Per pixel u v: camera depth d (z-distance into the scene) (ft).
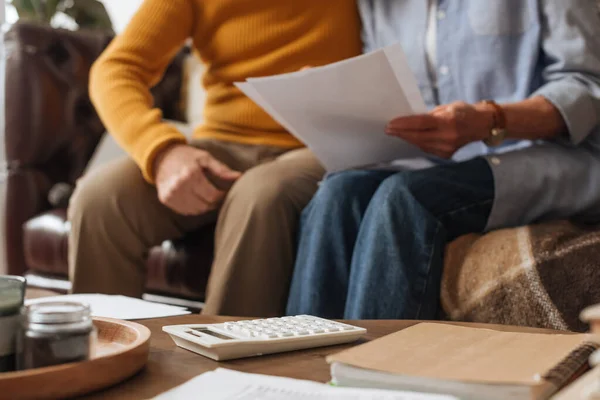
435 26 4.58
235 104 5.02
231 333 2.02
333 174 4.10
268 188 4.04
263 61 4.94
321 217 3.73
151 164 4.36
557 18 4.20
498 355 1.63
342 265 3.67
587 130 4.00
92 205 4.56
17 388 1.48
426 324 2.03
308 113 3.84
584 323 3.30
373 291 3.34
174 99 8.33
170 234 4.90
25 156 6.86
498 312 3.37
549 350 1.66
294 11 4.93
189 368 1.82
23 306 1.72
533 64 4.29
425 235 3.43
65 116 7.12
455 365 1.55
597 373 1.26
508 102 4.24
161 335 2.23
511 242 3.51
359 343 2.11
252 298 3.96
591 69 4.15
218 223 4.25
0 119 6.96
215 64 5.13
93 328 1.66
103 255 4.59
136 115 4.52
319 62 4.97
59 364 1.56
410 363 1.57
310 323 2.20
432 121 3.68
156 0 4.99
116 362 1.64
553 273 3.34
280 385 1.57
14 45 6.91
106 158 7.64
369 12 4.96
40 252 6.42
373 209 3.51
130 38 4.89
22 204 6.82
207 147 4.86
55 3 8.64
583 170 3.97
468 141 3.82
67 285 6.30
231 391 1.53
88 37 7.41
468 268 3.51
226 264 4.01
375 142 3.95
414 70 4.66
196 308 5.34
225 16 5.00
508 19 4.35
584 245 3.43
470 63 4.44
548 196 3.89
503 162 3.86
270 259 3.99
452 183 3.65
